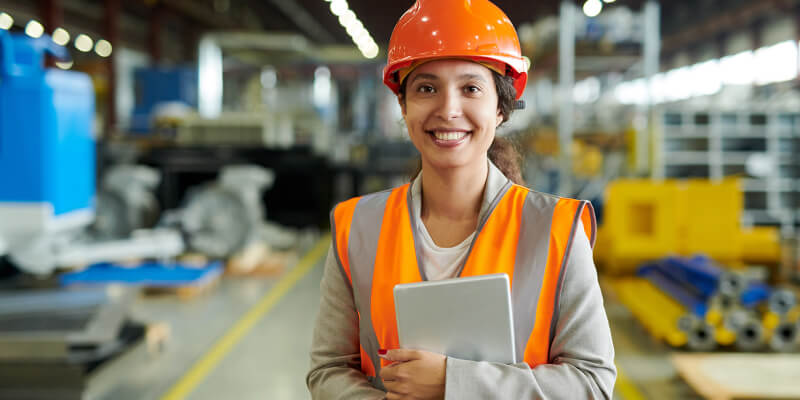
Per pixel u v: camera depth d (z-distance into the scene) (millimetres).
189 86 12828
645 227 6129
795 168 8555
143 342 3420
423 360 917
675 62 22453
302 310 5191
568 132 7801
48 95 3631
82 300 3201
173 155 8320
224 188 6586
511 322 924
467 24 943
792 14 14898
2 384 2789
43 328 2855
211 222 6590
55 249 4289
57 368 2775
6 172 3615
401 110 1066
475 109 966
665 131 8430
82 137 4090
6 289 3404
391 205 1090
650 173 8102
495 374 902
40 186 3631
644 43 8047
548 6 11766
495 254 991
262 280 6426
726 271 4152
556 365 947
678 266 4875
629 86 12625
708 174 8469
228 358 3951
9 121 3596
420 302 930
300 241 9188
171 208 8320
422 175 1081
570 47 7773
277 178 8922
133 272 5945
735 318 3930
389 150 13281
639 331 4539
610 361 981
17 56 3561
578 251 988
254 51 15398
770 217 8477
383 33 20766
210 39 13867
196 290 5688
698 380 3100
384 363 1004
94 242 5855
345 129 21828
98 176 6414
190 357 3973
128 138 9266
